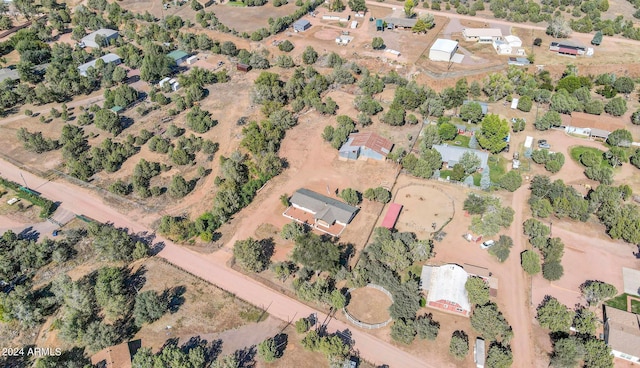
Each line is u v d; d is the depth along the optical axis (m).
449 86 183.12
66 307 93.50
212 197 127.69
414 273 104.62
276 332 92.88
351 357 88.12
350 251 110.56
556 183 124.25
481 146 143.88
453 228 117.38
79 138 148.00
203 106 170.50
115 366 85.00
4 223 119.19
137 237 115.62
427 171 131.75
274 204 126.06
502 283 102.75
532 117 163.50
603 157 141.88
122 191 128.00
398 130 155.88
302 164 141.25
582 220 118.25
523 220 119.81
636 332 88.12
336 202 121.69
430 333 89.44
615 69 191.62
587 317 89.81
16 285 101.69
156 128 156.88
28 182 134.38
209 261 109.19
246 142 141.50
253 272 106.06
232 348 89.69
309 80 183.50
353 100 173.75
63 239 113.88
